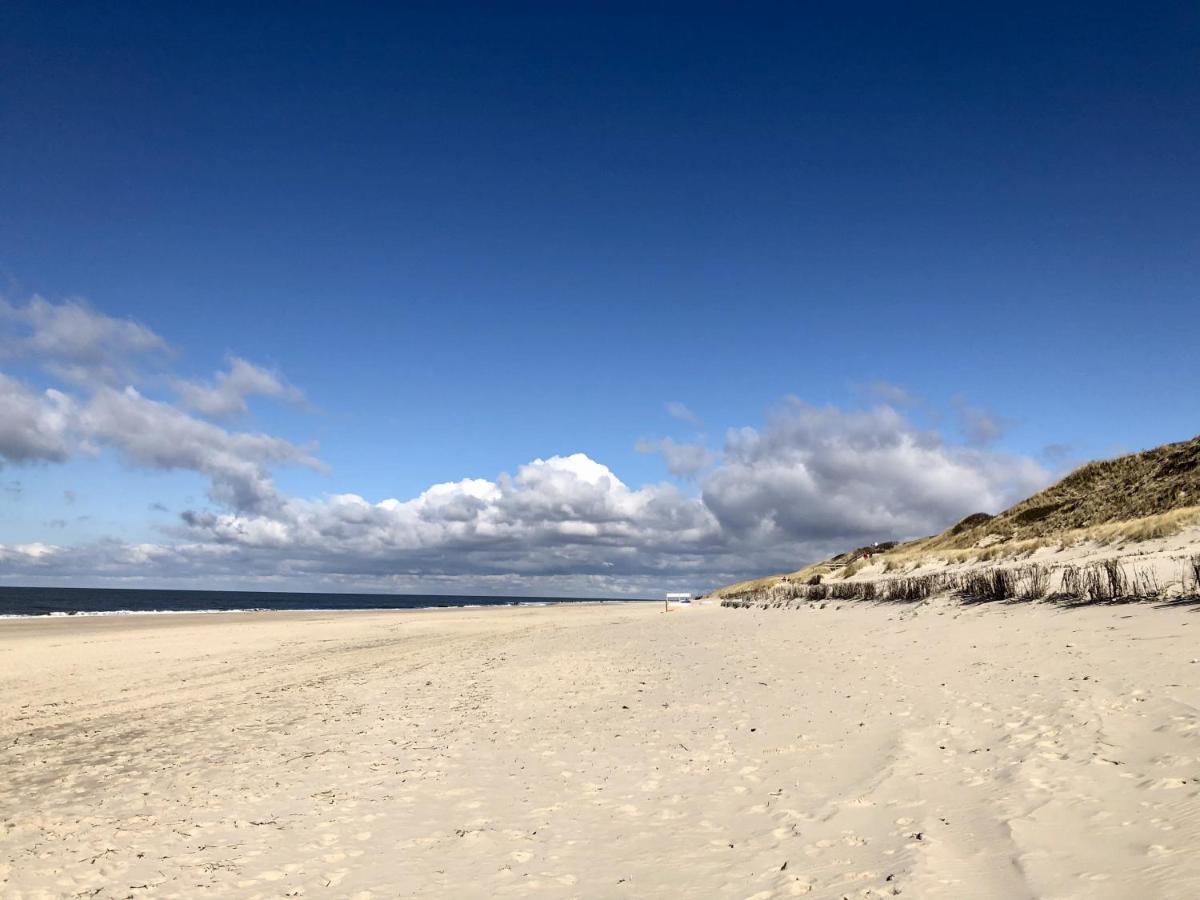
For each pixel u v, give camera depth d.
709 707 13.27
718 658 20.69
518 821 7.93
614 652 24.61
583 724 12.65
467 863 6.85
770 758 9.46
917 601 28.88
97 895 6.54
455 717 14.05
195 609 104.88
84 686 20.38
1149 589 17.33
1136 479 40.78
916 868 5.50
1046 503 48.31
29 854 7.68
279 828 8.10
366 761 10.88
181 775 10.65
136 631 41.62
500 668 21.62
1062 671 11.93
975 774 7.57
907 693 12.34
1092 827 5.68
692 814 7.71
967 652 15.87
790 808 7.50
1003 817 6.22
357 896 6.25
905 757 8.57
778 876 5.86
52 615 65.06
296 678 21.11
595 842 7.16
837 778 8.29
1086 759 7.29
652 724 12.23
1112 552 26.81
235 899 6.32
